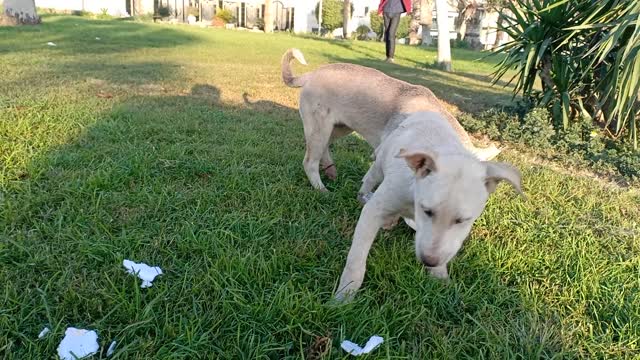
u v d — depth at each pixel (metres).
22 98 2.21
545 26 2.29
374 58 5.30
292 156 1.83
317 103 1.55
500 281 1.14
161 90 2.79
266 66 4.02
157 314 0.93
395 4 4.83
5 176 1.41
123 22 8.05
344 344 0.88
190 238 1.18
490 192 1.03
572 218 1.51
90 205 1.31
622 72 1.99
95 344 0.84
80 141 1.74
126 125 1.98
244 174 1.59
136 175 1.51
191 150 1.78
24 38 4.90
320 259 1.17
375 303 1.03
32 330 0.87
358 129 1.49
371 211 1.07
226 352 0.86
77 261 1.07
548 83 2.42
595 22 2.13
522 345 0.93
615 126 2.32
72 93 2.47
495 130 2.43
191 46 5.25
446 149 1.07
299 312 0.94
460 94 3.40
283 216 1.38
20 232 1.14
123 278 1.02
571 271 1.19
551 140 2.30
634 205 1.70
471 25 11.41
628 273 1.22
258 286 1.03
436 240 0.94
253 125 2.20
